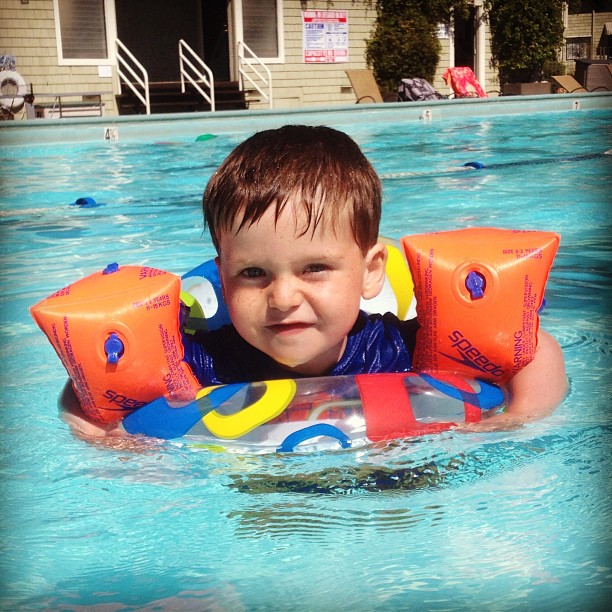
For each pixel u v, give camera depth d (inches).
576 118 512.7
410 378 80.6
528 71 878.4
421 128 467.2
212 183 74.3
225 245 72.0
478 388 82.0
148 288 81.0
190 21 761.6
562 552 57.4
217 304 98.2
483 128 461.1
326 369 85.6
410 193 251.3
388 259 103.3
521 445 74.9
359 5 741.9
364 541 60.4
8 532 63.7
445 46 795.4
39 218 226.5
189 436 76.5
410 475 69.6
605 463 71.6
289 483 69.2
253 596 53.7
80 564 59.0
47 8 623.5
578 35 1239.5
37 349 118.5
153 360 80.4
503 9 839.1
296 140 75.2
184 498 68.3
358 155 77.1
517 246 82.9
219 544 61.0
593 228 194.2
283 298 70.0
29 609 53.0
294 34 718.5
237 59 698.8
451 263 81.9
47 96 581.0
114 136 432.1
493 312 81.0
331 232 70.1
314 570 56.7
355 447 73.3
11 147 402.3
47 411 92.2
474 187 261.3
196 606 53.0
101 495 69.6
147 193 266.4
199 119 464.8
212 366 88.2
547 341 88.4
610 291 140.6
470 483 68.6
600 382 94.3
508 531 60.7
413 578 54.8
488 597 52.2
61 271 165.0
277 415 75.7
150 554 59.9
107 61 649.6
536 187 258.7
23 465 76.3
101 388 80.6
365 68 754.8
